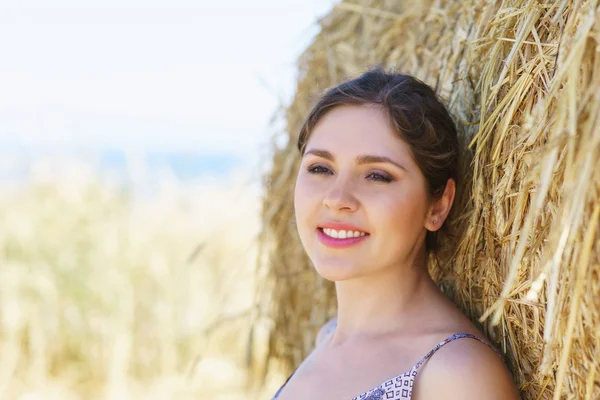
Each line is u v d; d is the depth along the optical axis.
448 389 1.83
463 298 2.22
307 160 2.12
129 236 6.80
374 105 2.04
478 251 2.10
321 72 3.23
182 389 5.96
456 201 2.23
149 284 6.64
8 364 6.22
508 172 1.88
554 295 1.58
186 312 6.62
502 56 2.04
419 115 2.03
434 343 1.94
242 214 7.22
